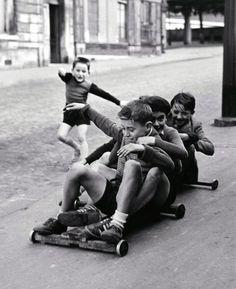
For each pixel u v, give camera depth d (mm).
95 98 13430
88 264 3664
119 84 16078
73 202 4043
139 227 4328
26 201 5312
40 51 23031
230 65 8773
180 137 4582
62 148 7898
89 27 26297
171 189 4395
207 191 5285
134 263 3633
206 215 4566
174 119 5008
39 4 22828
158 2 31750
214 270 3459
